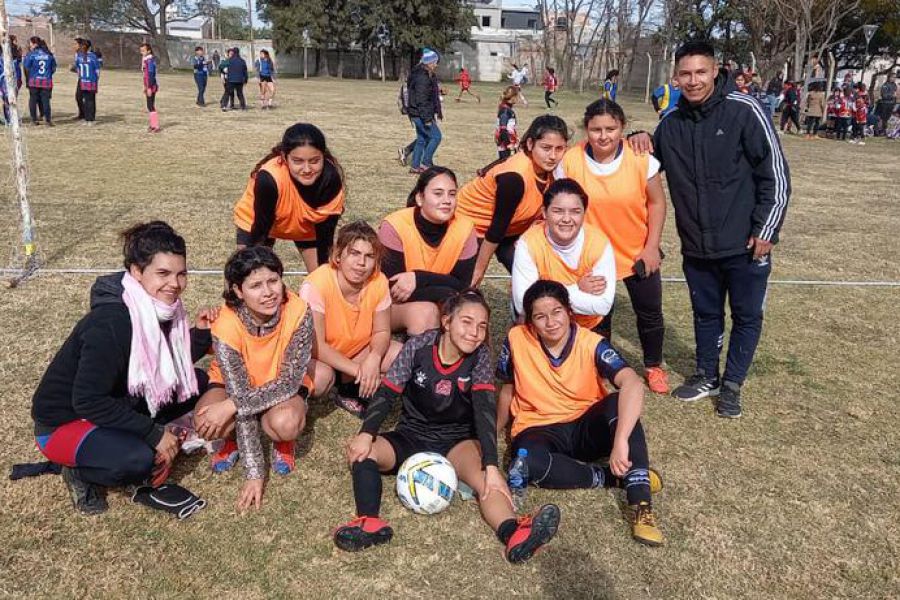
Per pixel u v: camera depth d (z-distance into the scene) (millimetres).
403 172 11375
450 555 2977
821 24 28250
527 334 3539
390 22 43531
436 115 11094
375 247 3711
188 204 8609
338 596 2730
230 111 19547
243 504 3211
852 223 9648
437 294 4133
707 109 3908
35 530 2992
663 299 6352
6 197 8578
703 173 4000
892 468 3764
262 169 4230
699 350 4469
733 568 2975
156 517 3131
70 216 7844
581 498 3402
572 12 49844
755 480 3607
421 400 3404
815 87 26125
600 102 3900
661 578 2896
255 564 2877
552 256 3828
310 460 3643
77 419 3068
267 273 3131
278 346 3359
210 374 3633
